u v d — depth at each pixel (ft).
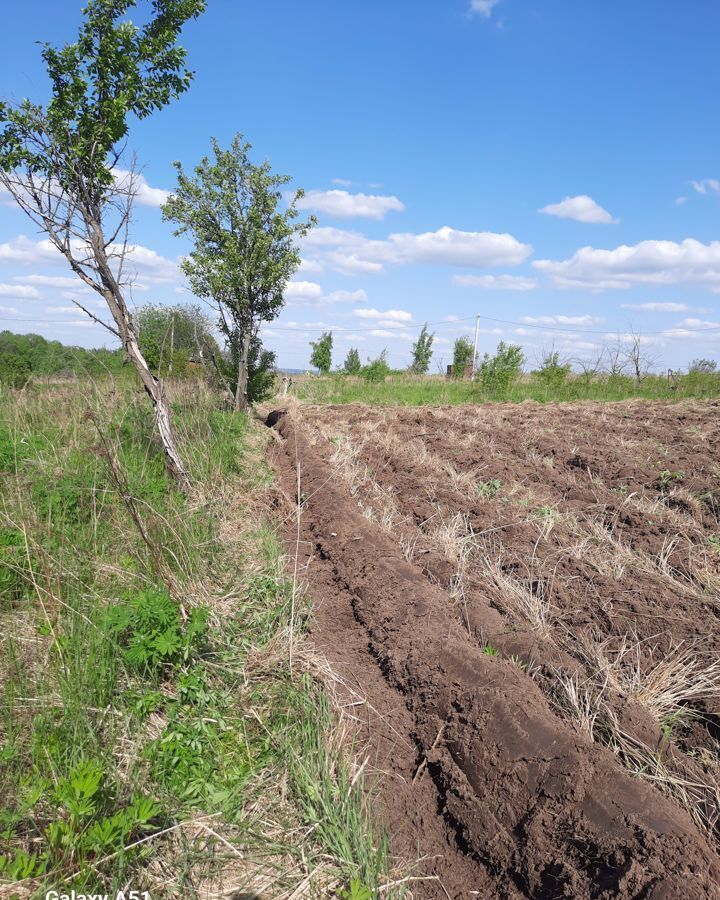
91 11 21.53
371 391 82.94
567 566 19.51
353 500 26.35
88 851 8.79
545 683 13.34
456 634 15.15
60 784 8.89
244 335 50.19
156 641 12.92
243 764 11.53
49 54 21.01
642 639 15.40
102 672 11.96
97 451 19.17
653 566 19.33
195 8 23.07
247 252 48.98
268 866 9.52
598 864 8.75
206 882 9.14
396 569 18.97
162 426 24.02
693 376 80.59
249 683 13.79
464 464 33.65
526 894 9.12
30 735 10.69
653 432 43.16
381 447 37.99
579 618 16.38
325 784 10.76
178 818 10.04
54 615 13.69
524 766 10.64
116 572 16.08
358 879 9.12
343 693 13.83
